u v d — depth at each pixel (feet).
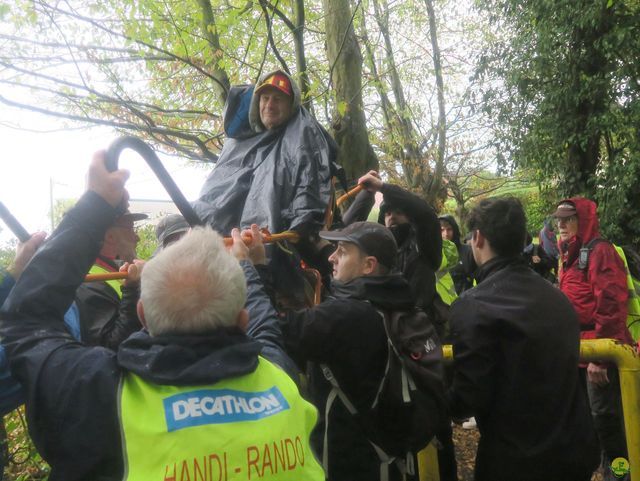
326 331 7.68
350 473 8.07
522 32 37.32
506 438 8.52
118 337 8.24
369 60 33.53
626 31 32.01
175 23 20.26
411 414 7.97
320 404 8.31
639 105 32.17
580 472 8.45
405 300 8.50
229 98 10.94
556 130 35.96
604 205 33.91
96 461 4.75
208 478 4.63
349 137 20.58
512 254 9.11
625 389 10.48
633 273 15.44
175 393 4.81
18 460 10.58
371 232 8.71
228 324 5.12
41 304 5.33
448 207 70.64
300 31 19.49
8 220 6.57
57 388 4.95
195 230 5.48
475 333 8.60
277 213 9.31
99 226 5.53
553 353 8.44
